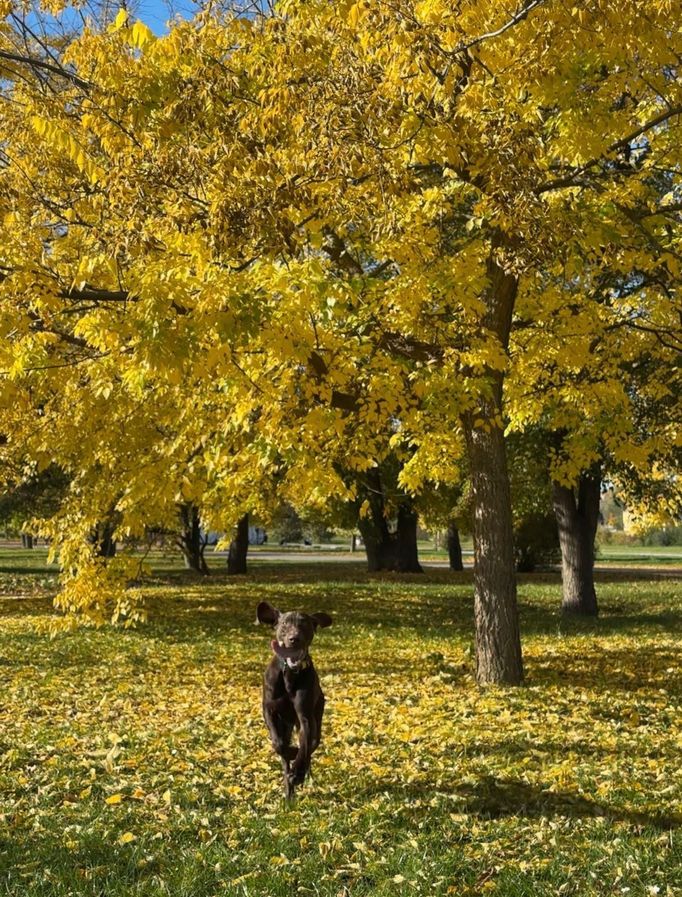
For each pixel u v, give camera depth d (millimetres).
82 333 7406
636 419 16891
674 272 9789
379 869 4730
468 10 6621
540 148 7453
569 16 6480
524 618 19859
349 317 8641
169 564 44250
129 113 7164
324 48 7004
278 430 8773
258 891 4414
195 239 6820
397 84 6508
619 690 10453
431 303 9320
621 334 12234
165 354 6012
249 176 6688
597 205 9617
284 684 5906
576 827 5414
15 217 7191
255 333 6121
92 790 6258
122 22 7004
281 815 5617
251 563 44719
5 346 6965
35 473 14102
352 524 36750
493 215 8219
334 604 22609
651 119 9984
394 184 6891
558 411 12820
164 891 4422
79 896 4332
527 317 11102
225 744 7602
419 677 11742
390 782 6395
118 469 10531
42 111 7531
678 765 6941
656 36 6691
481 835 5234
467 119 7109
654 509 20406
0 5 7594
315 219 7535
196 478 10344
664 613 21359
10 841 5148
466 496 26281
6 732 8133
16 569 38969
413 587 27438
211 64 7176
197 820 5500
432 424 10344
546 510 24641
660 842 5121
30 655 13758
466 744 7496
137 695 10469
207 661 13617
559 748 7449
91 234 7922
